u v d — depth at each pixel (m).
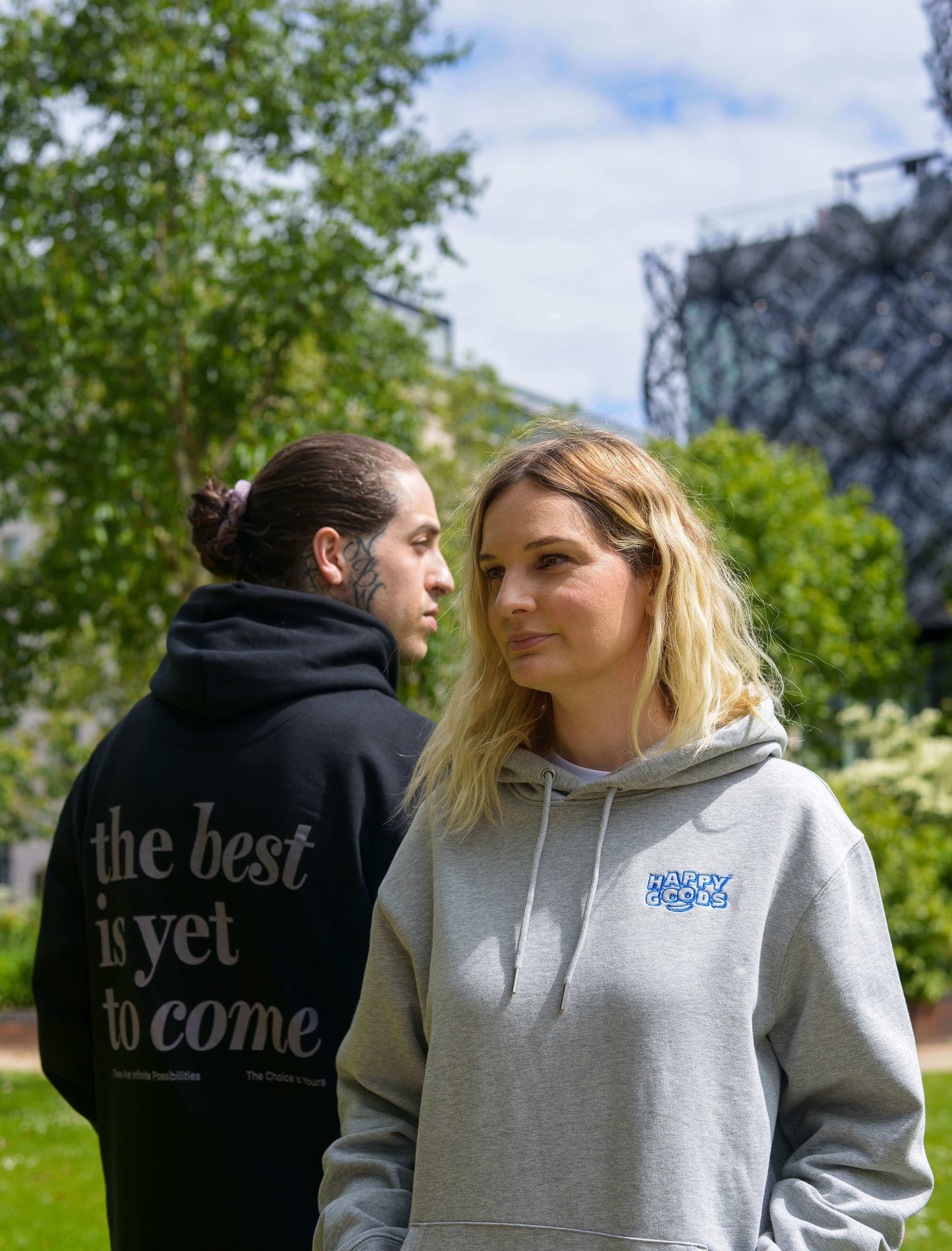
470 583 1.58
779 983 1.33
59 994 1.97
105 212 9.64
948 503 30.05
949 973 13.73
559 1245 1.26
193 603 1.94
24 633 10.88
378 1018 1.53
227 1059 1.70
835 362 31.34
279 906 1.71
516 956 1.36
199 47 10.26
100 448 9.56
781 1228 1.24
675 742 1.42
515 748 1.53
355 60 10.77
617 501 1.46
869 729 19.62
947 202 30.80
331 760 1.76
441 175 10.34
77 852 1.97
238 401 9.87
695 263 32.72
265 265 9.51
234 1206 1.65
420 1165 1.36
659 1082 1.26
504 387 15.43
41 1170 6.64
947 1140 7.03
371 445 2.01
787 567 19.11
